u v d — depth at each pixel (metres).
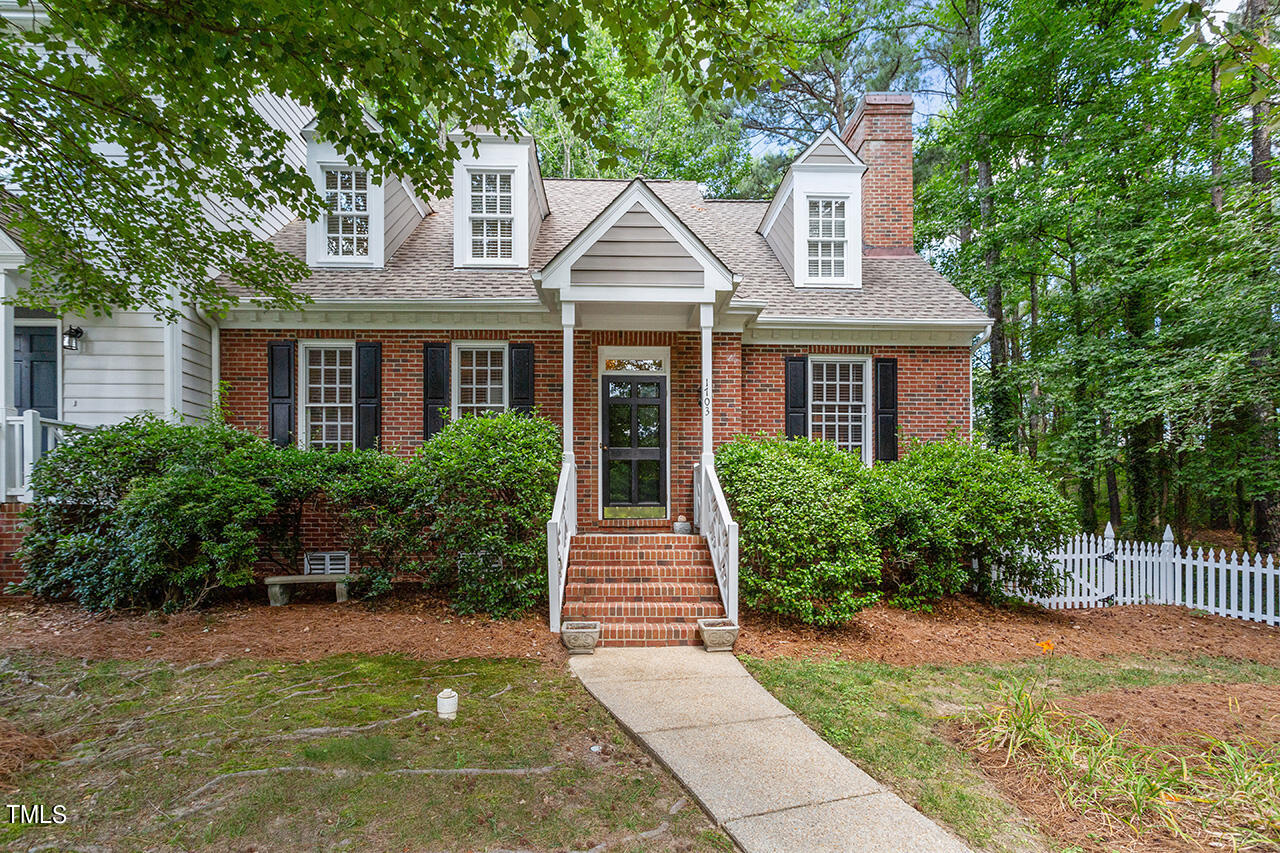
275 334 9.17
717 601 6.94
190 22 4.20
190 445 7.38
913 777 3.58
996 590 8.27
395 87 4.73
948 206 15.77
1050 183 12.56
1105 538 9.00
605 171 4.88
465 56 4.38
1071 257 13.58
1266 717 4.56
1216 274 9.41
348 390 9.50
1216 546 13.65
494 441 7.34
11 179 5.96
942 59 20.12
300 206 6.10
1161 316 11.70
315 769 3.55
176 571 6.94
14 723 4.08
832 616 6.54
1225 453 11.42
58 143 5.91
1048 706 4.57
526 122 20.31
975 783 3.53
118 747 3.80
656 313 8.52
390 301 8.94
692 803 3.33
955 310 10.06
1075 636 7.09
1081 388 13.22
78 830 2.96
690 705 4.65
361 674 5.20
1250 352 9.46
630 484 9.55
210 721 4.19
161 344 8.43
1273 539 10.66
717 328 9.24
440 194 5.59
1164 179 12.19
